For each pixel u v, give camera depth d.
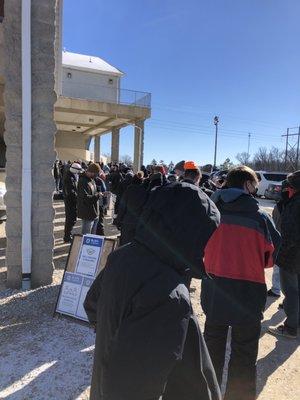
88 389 3.18
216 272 2.79
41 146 5.23
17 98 5.08
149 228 1.57
